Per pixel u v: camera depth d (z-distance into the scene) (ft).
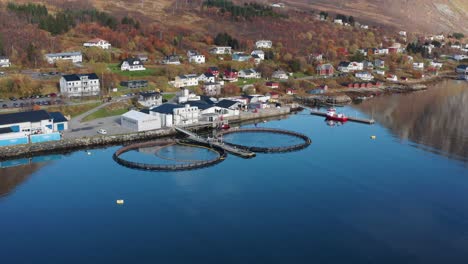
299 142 421.18
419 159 371.97
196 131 454.40
